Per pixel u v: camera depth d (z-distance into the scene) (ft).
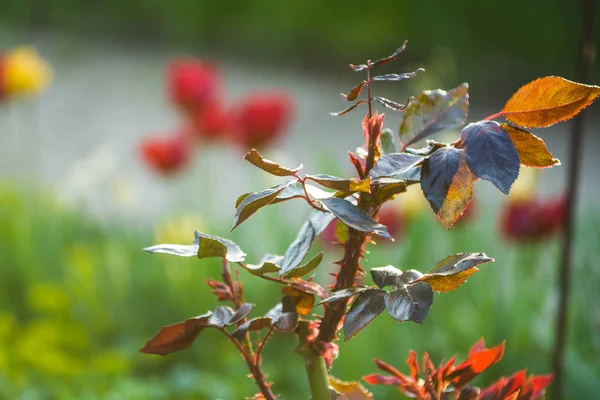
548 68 32.45
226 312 4.23
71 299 11.28
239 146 13.28
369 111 4.16
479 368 4.24
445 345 9.74
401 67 34.40
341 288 4.19
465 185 4.01
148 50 39.40
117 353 9.96
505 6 33.04
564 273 6.07
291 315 4.18
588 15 5.70
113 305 11.50
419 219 10.97
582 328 10.19
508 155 4.02
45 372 8.90
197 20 39.75
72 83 33.50
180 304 11.61
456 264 4.04
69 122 28.09
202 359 10.23
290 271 4.14
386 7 35.42
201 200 14.69
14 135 24.11
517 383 4.29
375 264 10.36
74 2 41.27
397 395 8.63
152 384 8.72
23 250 12.79
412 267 10.46
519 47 33.01
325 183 4.07
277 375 9.62
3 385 8.68
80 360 9.59
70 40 36.17
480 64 32.86
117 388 8.49
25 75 14.89
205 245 4.13
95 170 14.42
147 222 14.74
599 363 9.29
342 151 24.79
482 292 10.25
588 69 5.72
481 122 4.08
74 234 14.10
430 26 34.40
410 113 4.22
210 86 13.16
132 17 41.52
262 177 13.37
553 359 6.11
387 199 4.18
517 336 9.76
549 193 20.03
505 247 11.28
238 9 39.06
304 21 37.35
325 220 4.19
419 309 4.00
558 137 24.81
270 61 37.35
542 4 32.63
